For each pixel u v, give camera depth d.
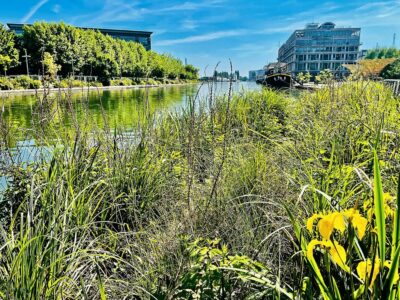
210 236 1.91
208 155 3.07
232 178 2.47
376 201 0.89
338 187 1.81
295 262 1.48
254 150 2.95
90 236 2.07
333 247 0.99
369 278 0.92
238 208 2.02
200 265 1.50
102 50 36.34
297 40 82.38
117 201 2.50
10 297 1.26
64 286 1.51
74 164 2.43
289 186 2.24
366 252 1.15
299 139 3.23
